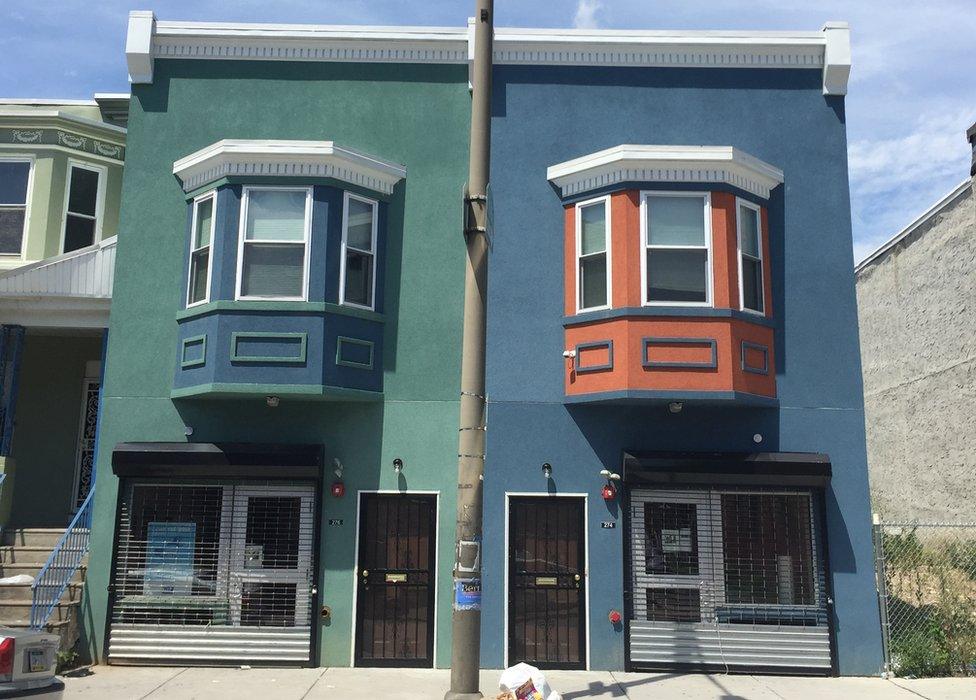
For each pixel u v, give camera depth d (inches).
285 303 416.5
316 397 418.0
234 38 464.8
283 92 465.1
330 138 459.8
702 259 425.1
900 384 709.9
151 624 414.6
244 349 413.4
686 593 418.9
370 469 430.9
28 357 548.4
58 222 538.0
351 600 418.9
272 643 414.0
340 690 366.0
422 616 421.7
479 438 316.5
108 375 437.7
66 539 415.8
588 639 414.9
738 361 416.2
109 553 422.9
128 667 407.5
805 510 427.8
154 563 422.0
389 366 439.5
